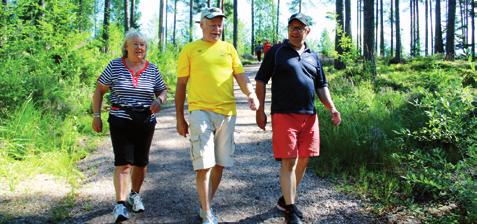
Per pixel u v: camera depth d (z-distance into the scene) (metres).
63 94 8.04
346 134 5.85
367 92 9.02
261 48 33.03
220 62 3.75
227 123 3.79
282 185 3.86
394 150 5.43
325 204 4.37
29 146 5.71
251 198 4.55
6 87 6.76
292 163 3.86
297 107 3.86
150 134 3.95
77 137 6.75
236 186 4.91
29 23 9.38
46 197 4.35
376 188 4.66
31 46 9.05
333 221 4.00
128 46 3.83
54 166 5.19
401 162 5.23
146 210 4.17
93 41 10.91
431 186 4.19
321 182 4.97
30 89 7.25
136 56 3.83
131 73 3.83
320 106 7.70
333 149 5.67
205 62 3.71
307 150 3.96
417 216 3.96
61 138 6.27
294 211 3.78
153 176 5.24
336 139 5.79
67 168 5.21
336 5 17.67
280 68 3.90
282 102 3.87
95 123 3.88
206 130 3.63
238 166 5.67
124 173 3.81
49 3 10.11
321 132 6.28
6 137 5.82
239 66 3.91
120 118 3.73
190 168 5.59
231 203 4.41
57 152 5.68
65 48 9.70
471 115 4.93
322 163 5.46
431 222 3.79
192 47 3.77
